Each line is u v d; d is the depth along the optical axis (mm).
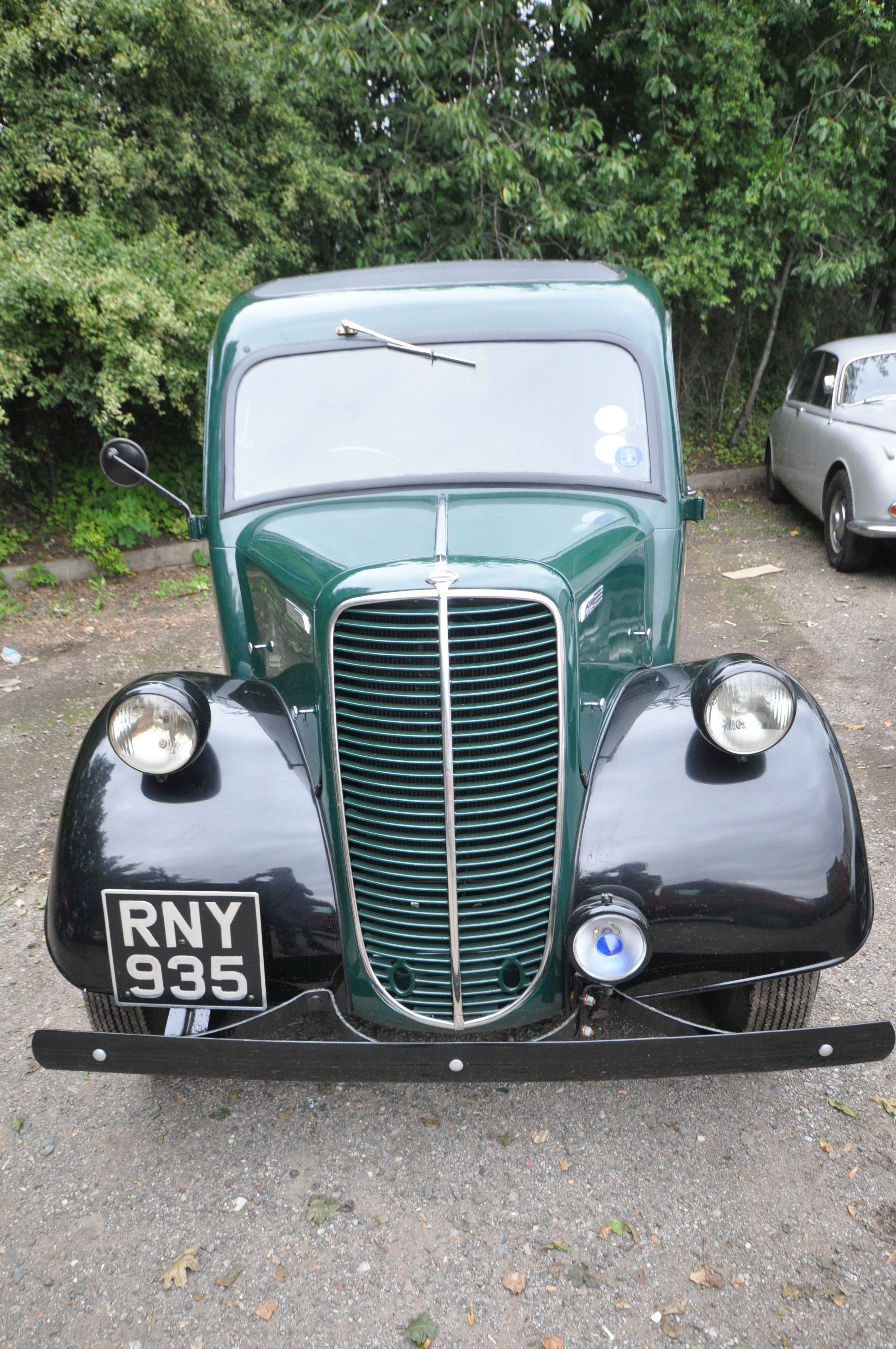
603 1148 2721
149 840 2504
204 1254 2438
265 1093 2988
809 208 10289
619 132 11383
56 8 7812
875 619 7152
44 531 9086
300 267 10180
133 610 8094
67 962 2521
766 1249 2395
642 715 2713
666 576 3219
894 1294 2270
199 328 8359
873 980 3375
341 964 2604
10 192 8109
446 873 2477
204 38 8320
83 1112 2924
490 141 9078
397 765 2451
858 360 8680
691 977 2506
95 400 8500
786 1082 2951
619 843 2479
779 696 2453
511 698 2408
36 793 5066
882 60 10469
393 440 3254
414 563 2461
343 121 10508
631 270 3871
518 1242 2439
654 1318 2234
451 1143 2762
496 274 3717
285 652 2857
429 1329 2221
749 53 9477
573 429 3260
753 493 11641
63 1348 2209
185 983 2500
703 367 13094
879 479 7625
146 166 8555
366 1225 2504
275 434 3324
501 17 9297
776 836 2449
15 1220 2549
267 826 2543
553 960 2576
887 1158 2650
